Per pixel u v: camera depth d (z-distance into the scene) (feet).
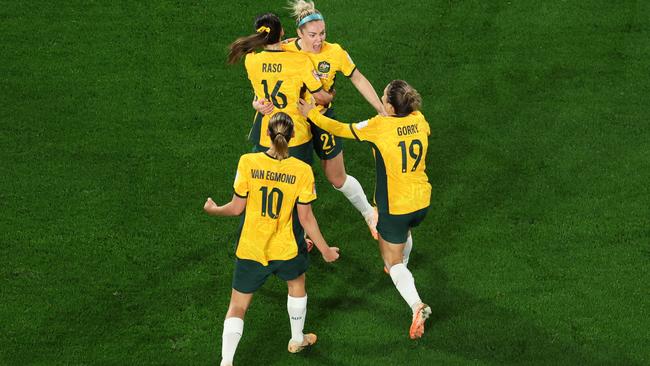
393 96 82.58
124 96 119.65
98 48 127.24
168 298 92.53
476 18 132.87
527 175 107.86
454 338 88.12
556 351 86.28
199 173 108.47
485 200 104.73
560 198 104.22
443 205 104.42
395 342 88.02
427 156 111.34
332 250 81.51
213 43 128.67
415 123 83.97
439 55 126.52
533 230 100.22
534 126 114.83
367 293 94.02
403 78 122.83
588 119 115.34
